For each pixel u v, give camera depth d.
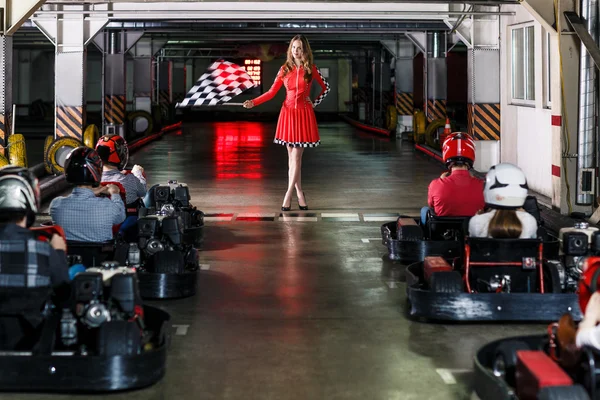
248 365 4.56
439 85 20.42
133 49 25.09
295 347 4.90
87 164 5.29
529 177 12.61
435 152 17.52
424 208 7.26
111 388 3.96
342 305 5.91
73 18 14.85
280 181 13.73
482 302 5.12
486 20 13.96
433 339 5.05
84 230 5.27
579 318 5.08
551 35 9.81
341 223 9.62
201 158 17.70
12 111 11.56
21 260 3.91
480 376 3.87
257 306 5.88
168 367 4.51
